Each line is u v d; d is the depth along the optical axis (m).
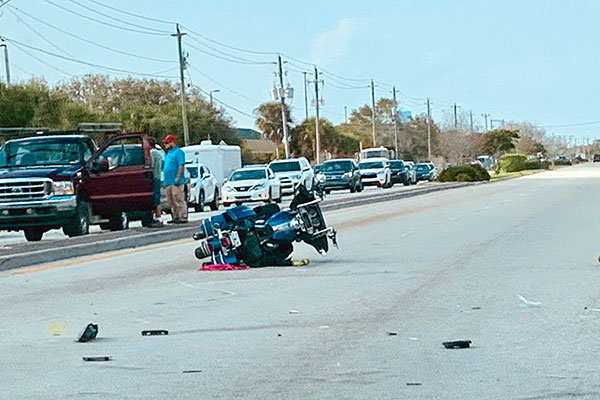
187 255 23.95
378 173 85.81
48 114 88.62
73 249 24.22
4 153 30.86
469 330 12.69
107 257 23.94
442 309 14.38
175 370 10.73
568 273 18.16
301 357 11.23
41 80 92.50
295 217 20.30
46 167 29.77
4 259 21.61
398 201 52.19
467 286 16.70
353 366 10.70
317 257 22.19
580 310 14.02
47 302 16.22
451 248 23.61
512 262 20.17
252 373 10.47
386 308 14.59
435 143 196.62
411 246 24.44
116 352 11.81
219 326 13.42
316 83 117.56
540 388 9.57
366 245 25.08
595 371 10.24
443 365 10.68
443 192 65.69
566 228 28.86
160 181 31.84
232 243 20.20
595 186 67.12
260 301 15.60
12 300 16.56
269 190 59.56
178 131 115.88
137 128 112.75
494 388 9.61
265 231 20.17
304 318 13.88
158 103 134.88
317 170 76.81
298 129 157.50
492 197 53.19
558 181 83.44
